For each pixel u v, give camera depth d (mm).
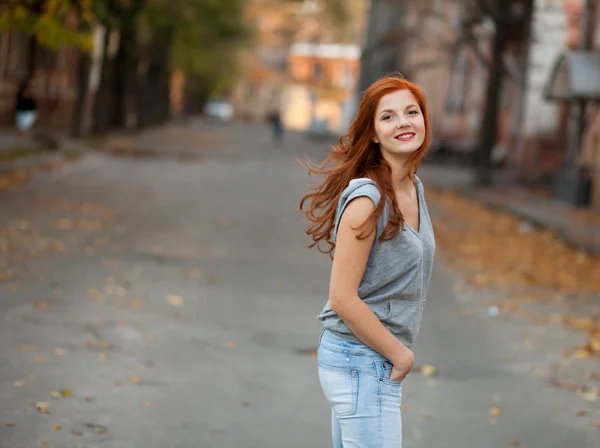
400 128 3736
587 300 12430
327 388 3775
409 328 3781
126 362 8023
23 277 11461
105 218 17922
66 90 51719
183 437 6258
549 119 34719
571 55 25703
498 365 8766
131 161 35906
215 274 12852
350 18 66000
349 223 3637
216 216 19797
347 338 3754
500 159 41406
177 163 37031
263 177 32719
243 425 6598
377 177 3691
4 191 21047
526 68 35281
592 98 25766
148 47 60500
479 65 51094
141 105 61219
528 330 10359
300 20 115312
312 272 13648
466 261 15453
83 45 17438
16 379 7250
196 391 7348
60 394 6961
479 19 34156
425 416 7082
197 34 60438
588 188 25828
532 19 31656
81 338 8719
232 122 112188
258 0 108188
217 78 86125
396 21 62094
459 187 31688
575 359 9086
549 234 19688
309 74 136125
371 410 3695
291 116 136875
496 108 32062
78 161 31906
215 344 8945
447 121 53906
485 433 6738
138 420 6535
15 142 32000
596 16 27250
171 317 9953
